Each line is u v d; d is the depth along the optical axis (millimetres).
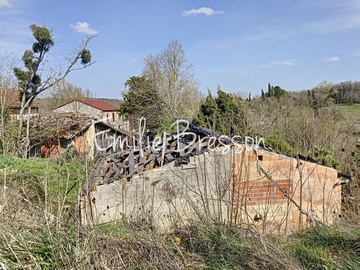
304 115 10992
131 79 27984
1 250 2529
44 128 16297
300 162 5266
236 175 5039
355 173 7234
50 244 2684
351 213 5660
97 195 4535
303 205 5320
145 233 3576
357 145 8875
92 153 6867
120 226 3934
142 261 2846
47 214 3244
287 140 10023
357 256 3576
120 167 4988
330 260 3408
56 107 33188
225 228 3971
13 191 4180
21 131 14672
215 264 3076
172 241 3543
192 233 3846
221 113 12391
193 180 4871
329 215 5402
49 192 4129
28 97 17297
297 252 3668
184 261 3055
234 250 3342
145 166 4930
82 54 17906
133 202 4637
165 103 26141
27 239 2740
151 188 4734
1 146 13266
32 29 16234
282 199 5191
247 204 5074
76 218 3605
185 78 26828
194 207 4359
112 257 2818
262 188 5125
